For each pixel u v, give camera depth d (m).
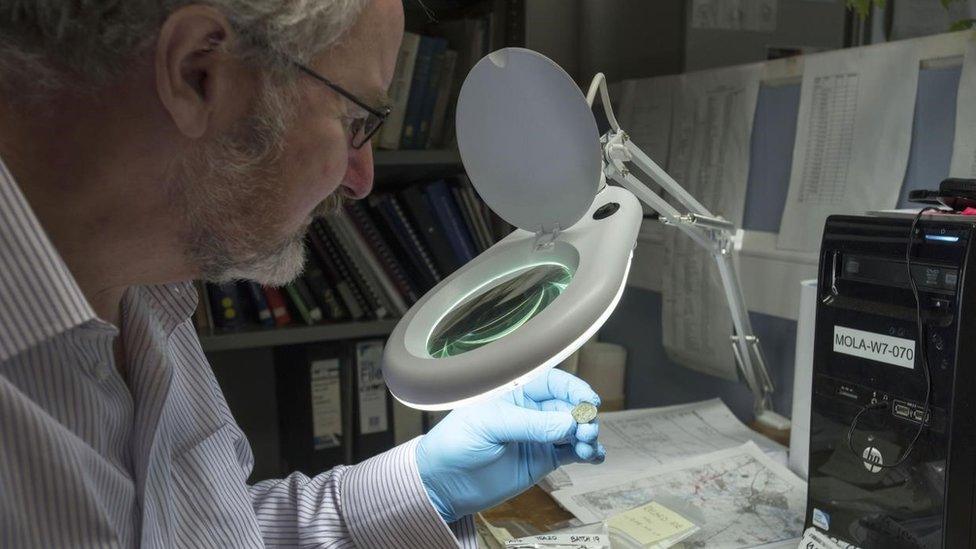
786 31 1.54
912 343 0.67
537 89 0.55
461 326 0.57
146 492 0.55
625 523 0.81
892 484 0.70
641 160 0.82
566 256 0.59
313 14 0.42
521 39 1.37
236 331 1.35
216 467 0.68
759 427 1.12
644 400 1.45
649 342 1.42
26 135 0.42
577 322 0.48
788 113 1.11
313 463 1.42
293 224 0.49
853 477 0.74
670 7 1.50
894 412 0.69
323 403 1.41
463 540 0.73
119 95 0.41
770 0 1.51
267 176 0.45
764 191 1.16
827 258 0.76
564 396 0.74
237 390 1.68
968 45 0.86
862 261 0.73
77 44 0.39
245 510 0.69
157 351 0.59
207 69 0.41
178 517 0.63
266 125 0.43
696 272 1.26
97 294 0.51
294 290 1.40
